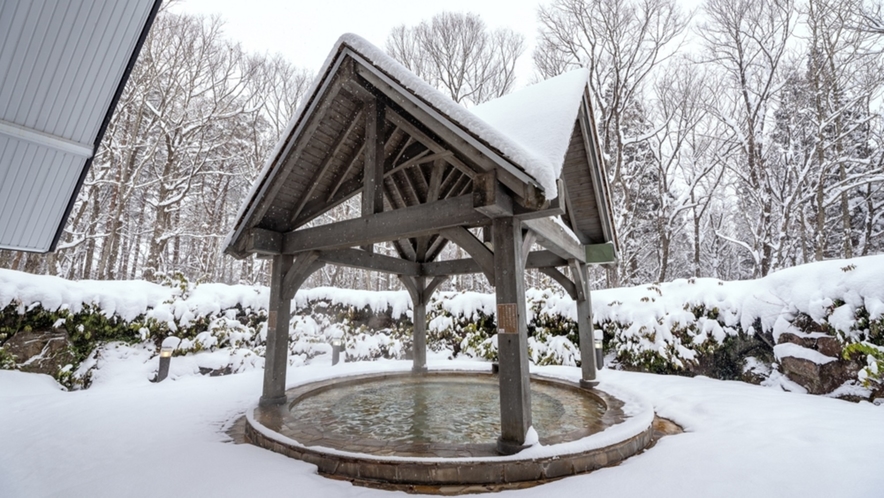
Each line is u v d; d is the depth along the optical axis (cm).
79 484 301
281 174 483
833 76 1250
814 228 1565
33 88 373
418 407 532
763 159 1505
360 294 1120
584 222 651
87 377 722
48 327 723
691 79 1659
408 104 385
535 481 309
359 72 420
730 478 275
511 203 359
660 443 382
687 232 2177
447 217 388
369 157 459
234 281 2403
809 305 630
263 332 959
